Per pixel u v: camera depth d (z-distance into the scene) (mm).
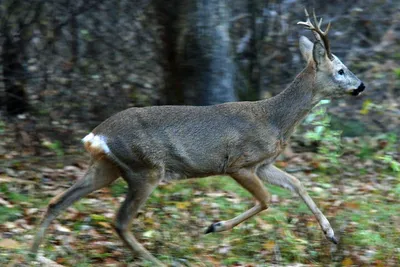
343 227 11328
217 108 10945
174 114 10625
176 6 14438
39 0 15891
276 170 11422
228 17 15000
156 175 10469
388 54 18781
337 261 10633
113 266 9906
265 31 17047
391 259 10555
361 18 18922
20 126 15352
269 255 10719
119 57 16531
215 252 10742
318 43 11336
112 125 10367
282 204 12602
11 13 15719
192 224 11695
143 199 10445
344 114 17188
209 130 10727
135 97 16359
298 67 17344
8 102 15875
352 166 15109
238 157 10953
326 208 12336
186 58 14492
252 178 11102
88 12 16406
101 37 16484
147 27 16469
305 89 11383
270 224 11656
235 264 10320
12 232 10906
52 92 16062
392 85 18062
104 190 13008
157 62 16219
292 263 10500
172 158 10555
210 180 13391
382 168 15062
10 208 11742
